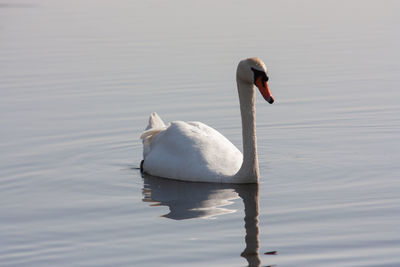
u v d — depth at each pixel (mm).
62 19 34031
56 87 22344
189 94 21156
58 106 20266
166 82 22516
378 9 34312
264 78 13789
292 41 27750
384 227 11500
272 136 17609
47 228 12031
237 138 17625
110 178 15047
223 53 26047
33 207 13211
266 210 12609
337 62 24484
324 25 30812
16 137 17609
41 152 16578
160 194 13844
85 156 16406
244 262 10188
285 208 12672
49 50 27562
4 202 13516
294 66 24109
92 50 27281
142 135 15859
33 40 29422
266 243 10953
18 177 14953
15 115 19453
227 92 21297
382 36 28219
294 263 10102
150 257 10523
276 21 31969
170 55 26047
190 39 28594
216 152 14906
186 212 12633
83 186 14484
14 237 11625
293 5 36469
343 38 28109
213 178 14461
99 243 11211
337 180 14266
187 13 34812
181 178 14789
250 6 36375
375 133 17359
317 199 13125
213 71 23625
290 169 15156
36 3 39688
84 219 12453
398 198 12961
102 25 32188
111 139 17547
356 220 11891
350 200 12977
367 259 10180
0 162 15859
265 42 27672
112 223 12172
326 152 16188
